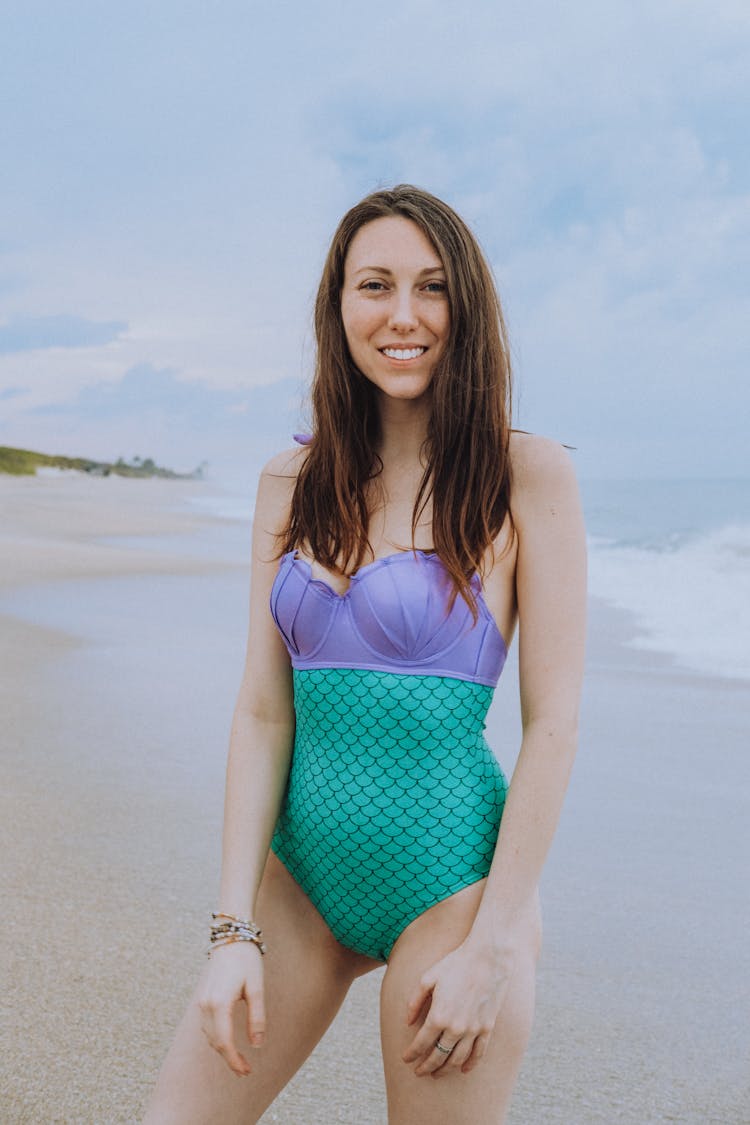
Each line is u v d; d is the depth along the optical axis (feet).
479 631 6.57
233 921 6.56
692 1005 10.35
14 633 27.99
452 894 6.45
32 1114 8.39
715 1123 8.55
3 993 10.08
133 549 55.26
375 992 10.71
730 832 14.66
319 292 7.21
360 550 6.78
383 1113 8.66
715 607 35.27
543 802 6.30
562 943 11.57
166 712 20.08
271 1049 6.80
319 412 7.16
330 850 6.66
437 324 6.69
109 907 11.87
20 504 98.22
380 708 6.51
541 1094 8.95
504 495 6.66
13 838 13.69
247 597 36.04
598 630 31.17
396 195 6.83
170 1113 6.61
